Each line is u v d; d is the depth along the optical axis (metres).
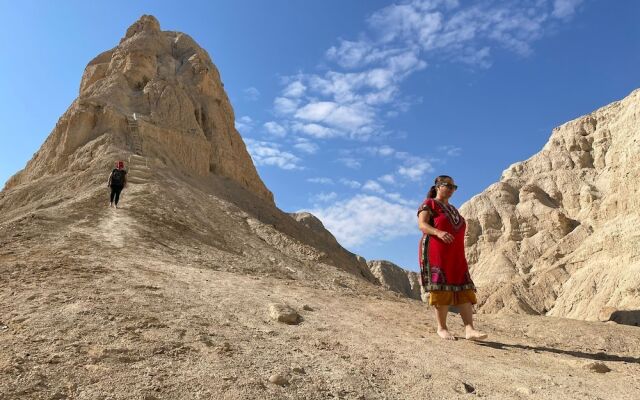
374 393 4.49
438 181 7.14
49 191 25.19
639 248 53.34
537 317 10.87
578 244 71.62
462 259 7.06
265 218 33.84
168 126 35.84
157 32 47.62
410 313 9.06
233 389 4.12
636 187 59.19
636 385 5.23
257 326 6.50
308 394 4.28
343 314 8.15
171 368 4.46
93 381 4.01
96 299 6.50
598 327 9.77
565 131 112.88
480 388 4.81
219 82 47.41
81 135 32.19
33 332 5.04
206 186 33.25
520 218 97.06
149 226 17.19
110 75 40.06
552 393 4.74
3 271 7.93
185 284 8.62
